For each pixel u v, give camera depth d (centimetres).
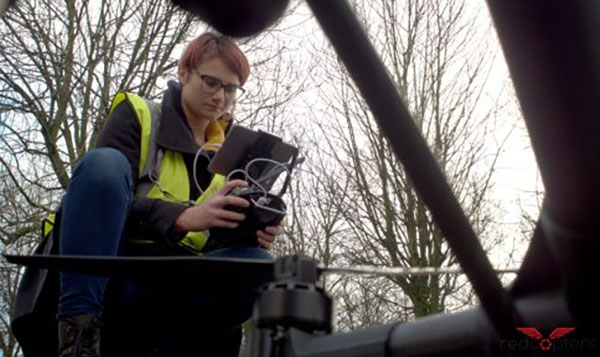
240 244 170
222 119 208
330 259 924
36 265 71
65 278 144
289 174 174
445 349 50
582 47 36
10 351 764
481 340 49
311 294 59
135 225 169
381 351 53
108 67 723
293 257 61
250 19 37
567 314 46
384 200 865
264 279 66
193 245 180
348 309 875
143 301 163
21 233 682
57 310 157
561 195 42
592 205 41
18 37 676
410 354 52
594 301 44
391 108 39
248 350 60
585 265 43
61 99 703
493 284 47
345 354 54
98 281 146
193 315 168
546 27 36
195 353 175
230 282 69
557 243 44
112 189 155
